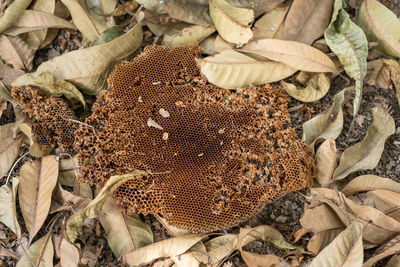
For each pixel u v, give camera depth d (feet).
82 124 3.21
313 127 3.26
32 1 3.37
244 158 3.19
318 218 3.15
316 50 3.27
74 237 3.09
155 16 3.36
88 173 3.16
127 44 3.26
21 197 3.15
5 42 3.31
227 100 3.26
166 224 3.16
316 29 3.35
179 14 3.30
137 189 3.15
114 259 3.19
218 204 3.15
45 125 3.23
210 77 3.23
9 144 3.23
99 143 3.18
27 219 3.15
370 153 3.22
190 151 3.19
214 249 3.14
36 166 3.18
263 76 3.27
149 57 3.28
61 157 3.24
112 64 3.27
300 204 3.25
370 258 3.14
